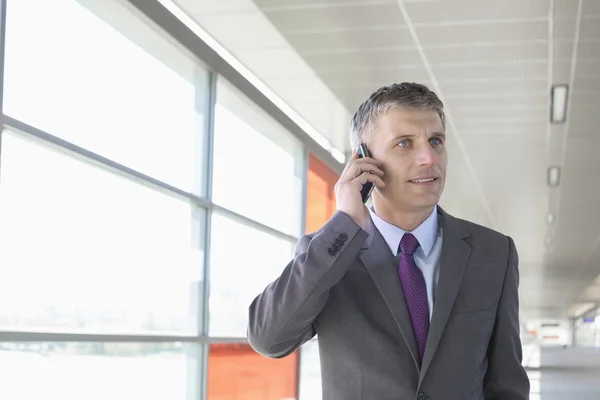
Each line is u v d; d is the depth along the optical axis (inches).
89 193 212.2
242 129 324.2
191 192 265.4
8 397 187.0
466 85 303.3
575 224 660.7
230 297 297.9
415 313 64.0
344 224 61.7
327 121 358.3
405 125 63.6
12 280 191.0
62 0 205.6
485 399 68.1
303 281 61.0
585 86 298.5
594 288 1369.3
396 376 62.5
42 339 172.7
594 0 219.0
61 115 205.8
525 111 338.0
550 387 560.4
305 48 263.7
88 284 215.6
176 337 236.7
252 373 305.9
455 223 67.9
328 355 65.0
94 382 215.2
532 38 250.7
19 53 192.5
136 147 239.6
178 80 265.3
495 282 65.6
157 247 246.4
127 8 211.9
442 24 240.7
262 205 344.2
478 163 446.9
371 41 255.9
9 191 185.2
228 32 249.8
